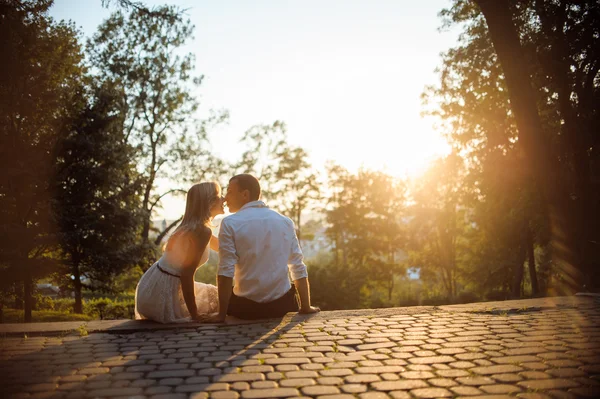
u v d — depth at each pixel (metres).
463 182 26.89
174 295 4.65
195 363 3.33
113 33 29.64
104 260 20.83
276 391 2.75
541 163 11.29
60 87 20.69
